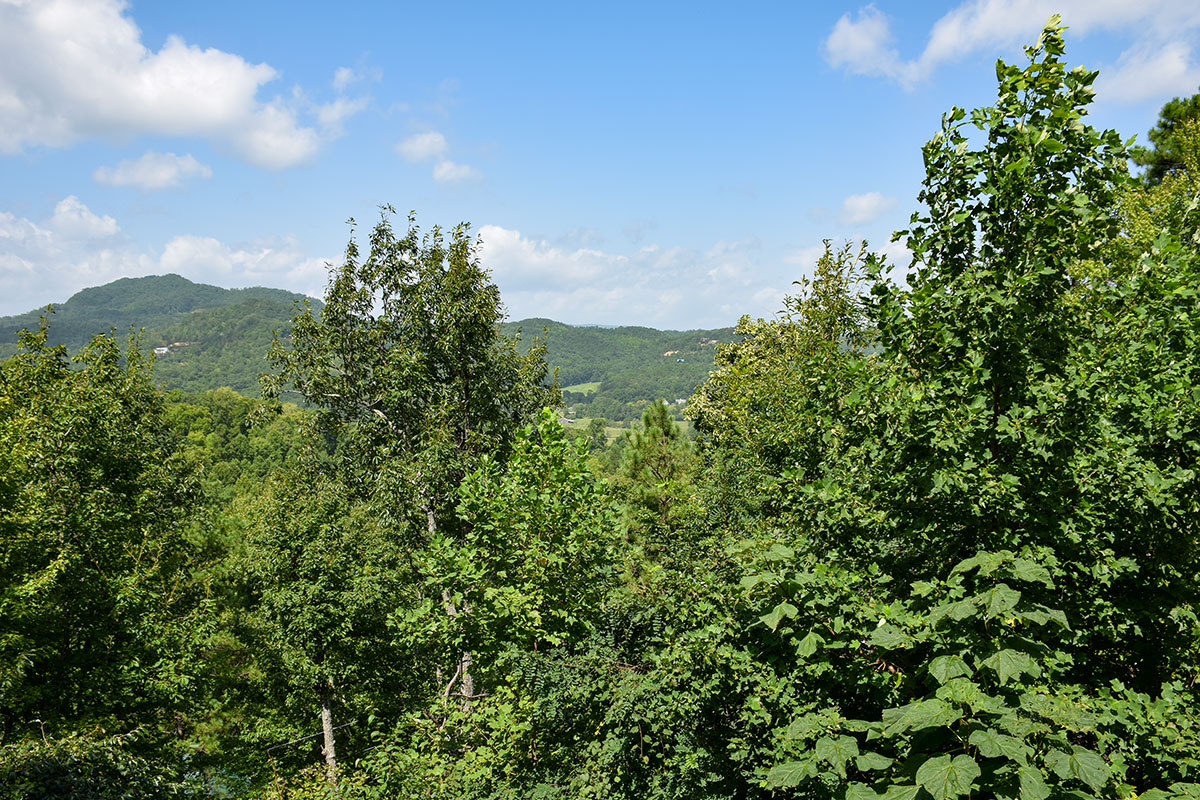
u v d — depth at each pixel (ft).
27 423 43.39
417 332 61.82
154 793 31.40
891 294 14.39
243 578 63.62
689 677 15.98
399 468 56.08
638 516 37.55
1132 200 40.11
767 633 14.05
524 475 27.84
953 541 13.38
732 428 46.44
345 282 61.05
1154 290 14.79
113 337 62.54
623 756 18.65
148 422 71.36
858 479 15.51
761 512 31.50
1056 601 12.60
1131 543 13.47
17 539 36.81
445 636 26.04
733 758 14.71
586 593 25.09
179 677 44.75
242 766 64.54
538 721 22.25
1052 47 12.84
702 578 19.19
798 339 42.16
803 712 12.40
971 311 13.20
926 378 14.01
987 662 9.20
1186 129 53.16
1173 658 12.62
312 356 61.11
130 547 51.60
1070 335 14.51
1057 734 8.66
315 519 57.31
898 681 11.46
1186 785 9.04
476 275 61.57
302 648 55.26
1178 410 13.74
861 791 9.15
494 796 21.36
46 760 26.71
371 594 56.18
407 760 27.35
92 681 40.60
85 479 48.39
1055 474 12.76
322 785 29.84
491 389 63.87
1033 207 13.47
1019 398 13.47
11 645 35.45
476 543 29.19
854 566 14.61
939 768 8.13
